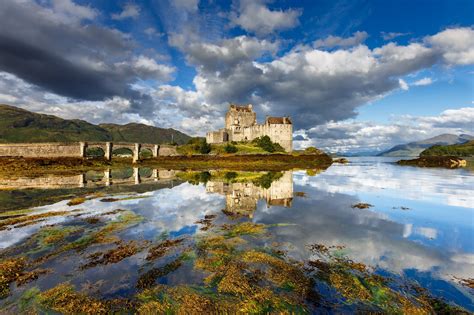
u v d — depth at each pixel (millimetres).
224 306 10625
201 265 14414
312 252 16172
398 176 62250
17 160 76688
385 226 21656
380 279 12594
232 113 143125
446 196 35250
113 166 90812
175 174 67688
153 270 13969
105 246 17594
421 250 16422
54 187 44062
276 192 39062
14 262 14906
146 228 21594
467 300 10867
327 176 62344
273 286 12141
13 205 30125
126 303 11062
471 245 17281
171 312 10430
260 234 19609
